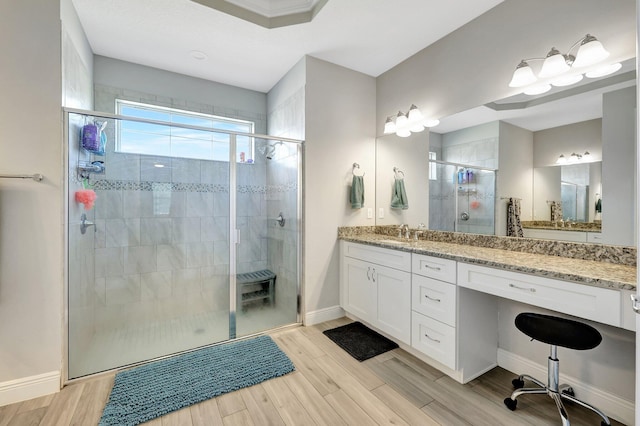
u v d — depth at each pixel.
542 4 1.82
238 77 3.20
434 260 1.98
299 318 2.83
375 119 3.21
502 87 2.05
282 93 3.19
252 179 2.80
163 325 2.53
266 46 2.57
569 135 1.75
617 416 1.54
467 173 2.31
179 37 2.42
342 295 2.94
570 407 1.65
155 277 2.51
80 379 1.90
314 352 2.27
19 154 1.68
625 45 1.52
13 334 1.68
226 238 2.70
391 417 1.57
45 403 1.67
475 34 2.21
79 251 2.04
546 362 1.84
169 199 2.53
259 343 2.40
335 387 1.83
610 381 1.57
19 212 1.69
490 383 1.88
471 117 2.26
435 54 2.53
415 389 1.81
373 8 2.08
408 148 2.82
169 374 1.94
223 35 2.40
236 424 1.52
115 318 2.36
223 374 1.94
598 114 1.64
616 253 1.57
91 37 2.41
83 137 2.05
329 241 2.92
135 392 1.75
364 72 3.09
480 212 2.23
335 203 2.94
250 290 2.80
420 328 2.09
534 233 1.92
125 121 2.27
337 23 2.25
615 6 1.54
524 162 1.96
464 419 1.55
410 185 2.82
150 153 2.43
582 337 1.39
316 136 2.80
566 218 1.77
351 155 3.03
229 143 2.69
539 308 1.87
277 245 2.91
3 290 1.66
